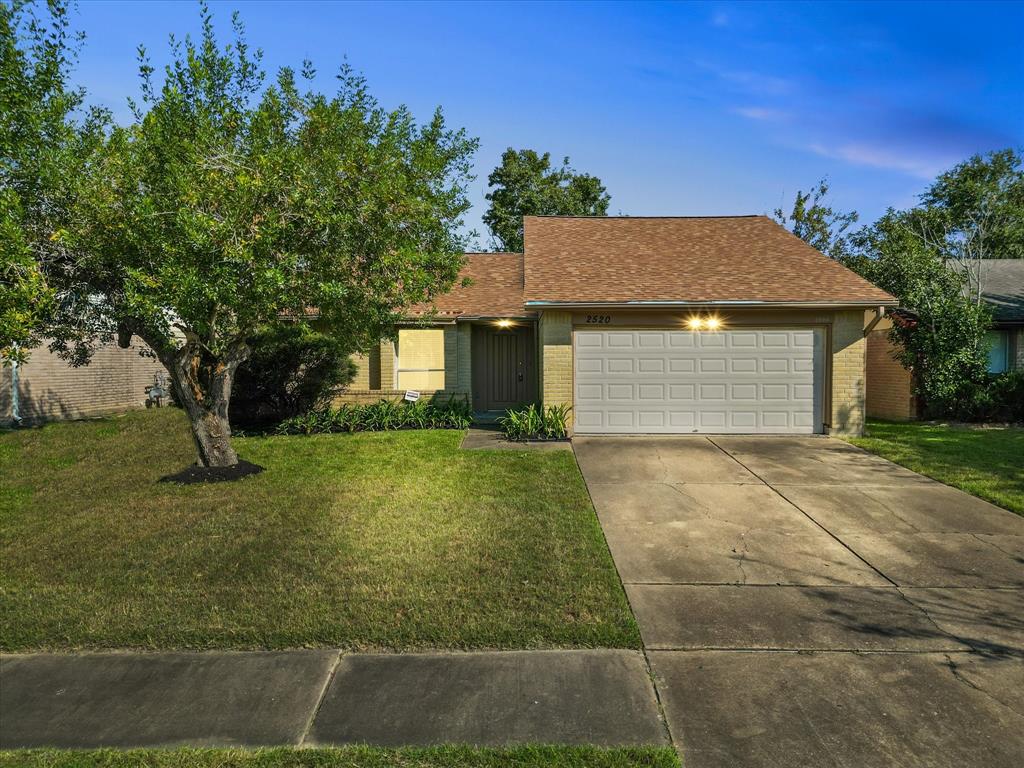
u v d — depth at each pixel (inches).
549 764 114.3
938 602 185.2
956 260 670.5
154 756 117.0
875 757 116.6
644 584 198.8
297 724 127.0
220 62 292.4
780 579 202.8
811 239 1059.9
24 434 467.2
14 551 229.9
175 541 235.6
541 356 486.9
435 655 153.9
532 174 1243.8
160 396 679.7
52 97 266.7
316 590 189.3
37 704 134.6
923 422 554.6
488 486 315.6
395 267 302.2
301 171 265.4
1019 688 139.4
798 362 468.1
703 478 337.1
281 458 380.5
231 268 254.4
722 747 119.4
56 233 252.7
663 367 471.5
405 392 570.9
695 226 628.4
